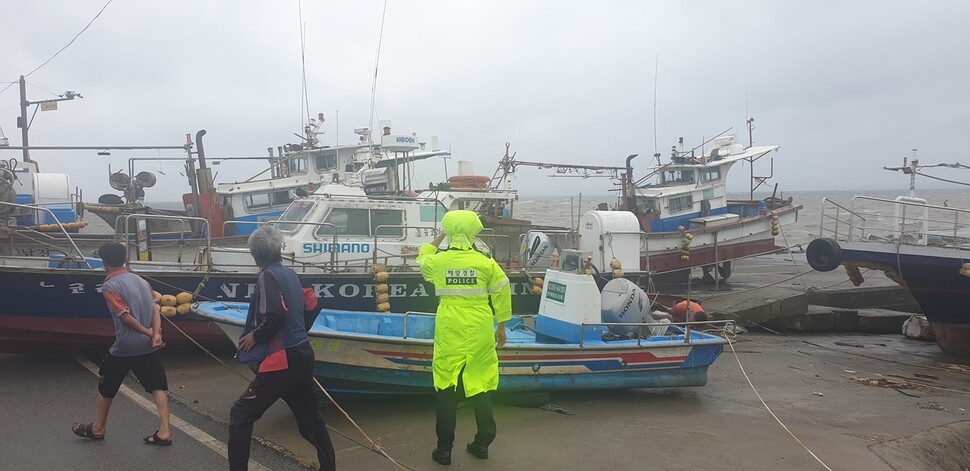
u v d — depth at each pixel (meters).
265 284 3.92
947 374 9.05
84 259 7.53
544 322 7.05
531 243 9.91
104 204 14.72
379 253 9.10
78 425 4.93
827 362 9.59
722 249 17.11
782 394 7.43
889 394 7.66
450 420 4.61
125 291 4.62
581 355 6.25
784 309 12.20
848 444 5.56
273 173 15.55
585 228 9.14
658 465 4.86
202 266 8.02
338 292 8.37
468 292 4.59
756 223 17.64
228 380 6.95
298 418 4.17
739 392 7.44
